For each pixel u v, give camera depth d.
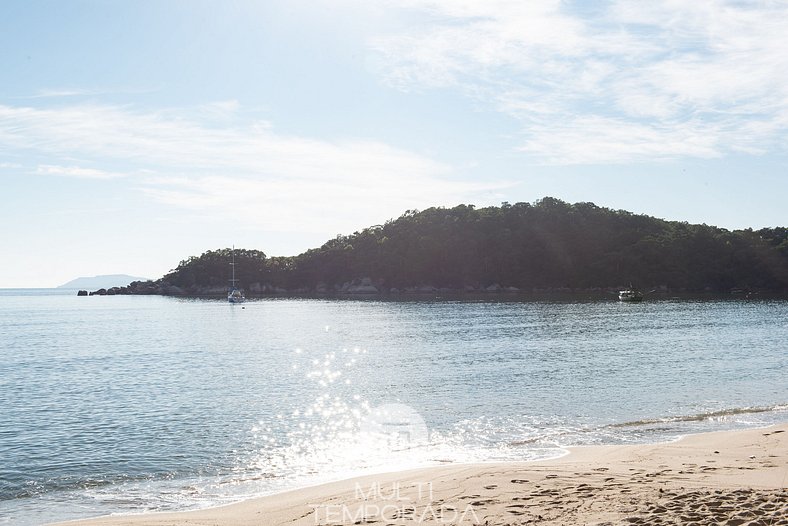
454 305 133.88
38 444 22.33
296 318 105.81
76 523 13.23
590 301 142.88
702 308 114.38
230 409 28.61
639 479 14.15
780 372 37.75
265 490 16.28
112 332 83.38
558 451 19.59
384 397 31.17
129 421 26.22
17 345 65.75
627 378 36.03
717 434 20.95
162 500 15.72
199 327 90.19
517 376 37.47
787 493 12.01
